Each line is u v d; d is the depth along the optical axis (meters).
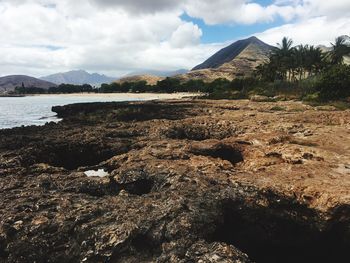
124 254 10.34
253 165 16.89
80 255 10.43
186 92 164.50
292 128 26.53
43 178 14.84
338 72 63.47
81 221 11.13
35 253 10.48
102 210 11.75
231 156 19.44
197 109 47.16
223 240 13.30
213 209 12.42
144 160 17.05
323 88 63.56
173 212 11.57
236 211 13.27
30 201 12.33
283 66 102.00
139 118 41.12
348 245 12.73
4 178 15.02
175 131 27.48
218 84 135.88
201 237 11.28
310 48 98.38
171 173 14.77
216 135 27.58
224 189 13.56
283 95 80.94
